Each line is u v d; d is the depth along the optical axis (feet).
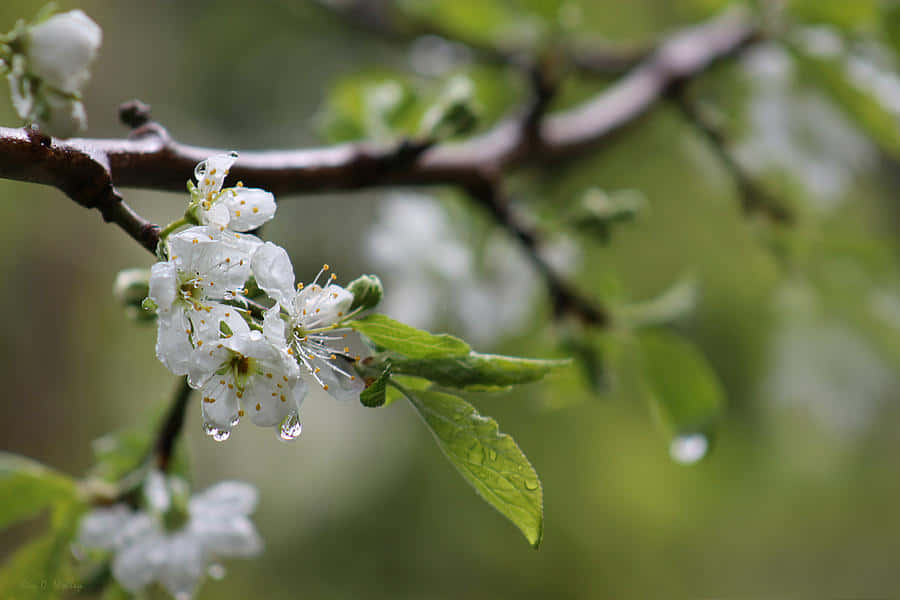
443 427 2.80
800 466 5.05
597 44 4.57
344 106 3.75
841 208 4.59
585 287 3.53
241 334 2.72
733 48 4.10
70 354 6.51
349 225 5.42
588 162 4.39
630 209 3.41
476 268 3.95
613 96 3.89
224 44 5.83
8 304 6.33
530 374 2.81
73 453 6.45
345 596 5.49
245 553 3.05
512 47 4.36
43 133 2.72
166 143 2.88
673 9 5.36
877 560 5.96
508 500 2.79
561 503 5.14
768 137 4.42
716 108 4.51
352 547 5.57
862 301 4.25
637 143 4.58
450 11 4.37
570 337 3.30
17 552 3.03
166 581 3.02
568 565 5.41
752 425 4.92
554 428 4.94
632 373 4.79
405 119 3.58
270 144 5.75
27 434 6.31
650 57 4.16
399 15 4.50
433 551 5.43
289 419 2.74
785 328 4.63
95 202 2.77
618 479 5.12
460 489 5.35
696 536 5.62
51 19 2.71
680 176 4.70
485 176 3.27
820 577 5.95
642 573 5.55
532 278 3.94
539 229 3.59
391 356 2.81
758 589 5.85
